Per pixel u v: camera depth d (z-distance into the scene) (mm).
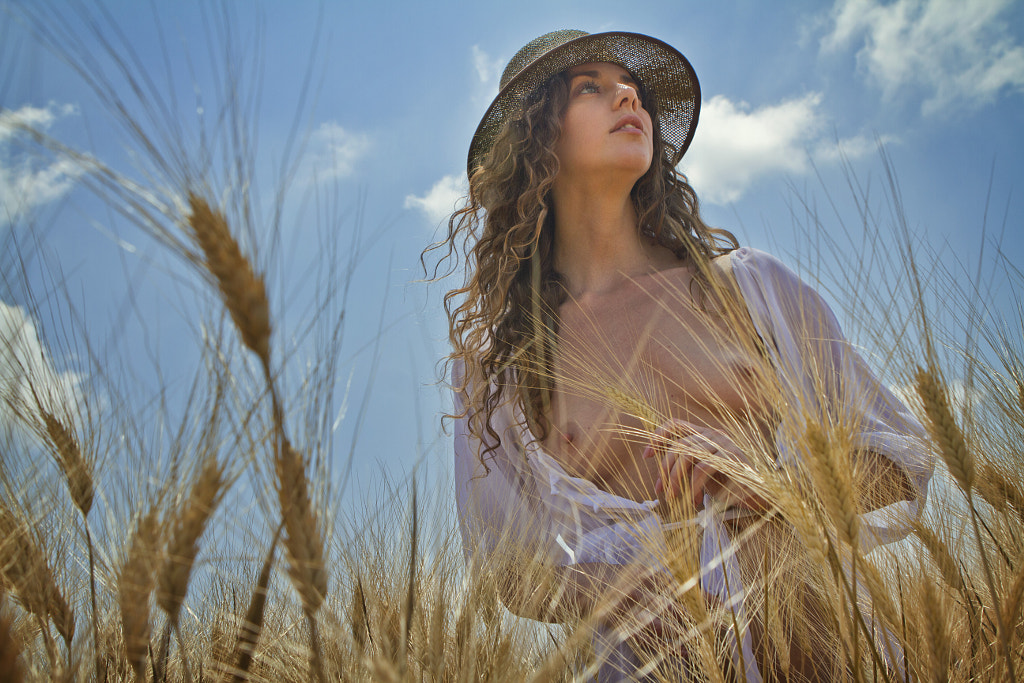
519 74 2445
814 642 1309
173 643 1240
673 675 1313
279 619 1230
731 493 1449
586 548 1589
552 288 2285
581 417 1960
